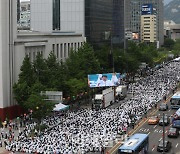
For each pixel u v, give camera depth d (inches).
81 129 3499.0
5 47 4239.7
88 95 5319.9
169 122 3929.6
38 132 3476.9
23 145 3068.4
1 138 3415.4
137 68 7711.6
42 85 4119.1
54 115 4178.2
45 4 7534.5
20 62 4495.6
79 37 6683.1
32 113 3796.8
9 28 4313.5
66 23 7490.2
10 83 4308.6
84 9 7406.5
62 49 6008.9
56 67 4621.1
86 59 5541.3
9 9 4313.5
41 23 7588.6
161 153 2844.5
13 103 4315.9
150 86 6491.1
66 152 2849.4
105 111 4392.2
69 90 4655.5
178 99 4650.6
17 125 3897.6
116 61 6968.5
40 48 5083.7
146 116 4168.3
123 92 5354.3
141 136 2812.5
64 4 7465.6
